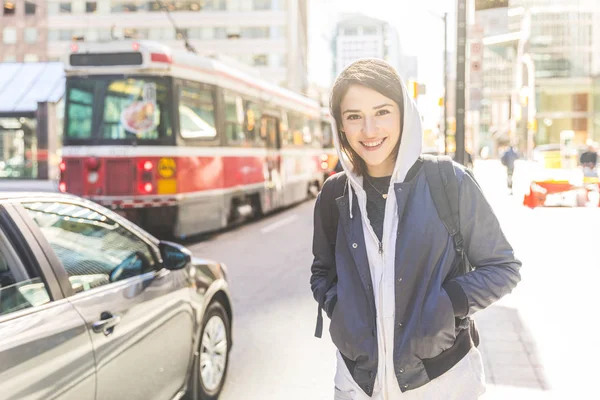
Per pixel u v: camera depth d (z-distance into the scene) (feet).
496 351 17.70
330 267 7.82
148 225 37.47
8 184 104.83
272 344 19.33
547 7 246.88
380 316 6.84
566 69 248.73
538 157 103.50
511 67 244.63
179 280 13.39
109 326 10.11
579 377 15.60
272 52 253.44
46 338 8.64
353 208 7.13
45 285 9.37
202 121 41.11
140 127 37.50
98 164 37.60
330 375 16.57
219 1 254.06
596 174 61.77
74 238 10.71
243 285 28.09
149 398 11.39
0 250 9.01
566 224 46.70
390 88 6.80
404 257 6.76
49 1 255.09
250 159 49.37
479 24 43.34
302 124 68.49
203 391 14.23
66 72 38.47
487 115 328.29
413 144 6.84
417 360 6.70
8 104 114.11
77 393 8.99
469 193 6.98
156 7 254.27
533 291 25.09
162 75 37.81
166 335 12.22
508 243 7.07
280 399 14.94
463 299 6.67
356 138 6.91
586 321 20.62
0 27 256.73
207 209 41.29
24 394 7.89
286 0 252.62
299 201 67.72
